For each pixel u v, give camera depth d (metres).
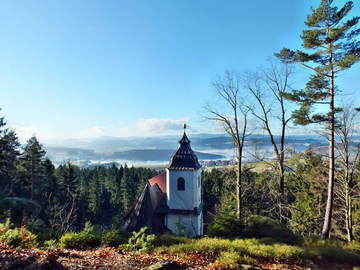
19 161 35.22
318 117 13.28
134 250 9.59
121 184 57.97
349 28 12.46
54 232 12.12
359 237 20.95
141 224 17.94
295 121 13.91
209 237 12.44
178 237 11.55
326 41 12.94
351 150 16.61
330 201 13.80
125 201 53.56
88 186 58.59
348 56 11.60
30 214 13.02
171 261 7.40
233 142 18.12
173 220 18.75
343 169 17.33
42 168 37.75
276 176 18.14
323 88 13.52
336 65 12.35
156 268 6.85
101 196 54.62
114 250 9.29
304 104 13.46
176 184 18.92
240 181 17.47
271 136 18.14
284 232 12.34
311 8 13.77
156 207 19.28
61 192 38.75
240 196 17.30
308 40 13.24
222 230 12.59
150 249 9.66
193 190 18.80
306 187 24.14
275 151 18.00
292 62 14.43
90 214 47.00
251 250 9.44
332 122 13.30
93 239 10.26
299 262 9.01
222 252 9.05
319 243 11.55
